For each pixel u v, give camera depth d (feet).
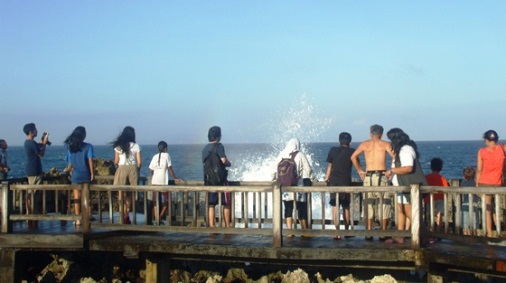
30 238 31.96
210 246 30.45
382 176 31.27
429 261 27.94
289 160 33.50
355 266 30.01
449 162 216.13
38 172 37.88
